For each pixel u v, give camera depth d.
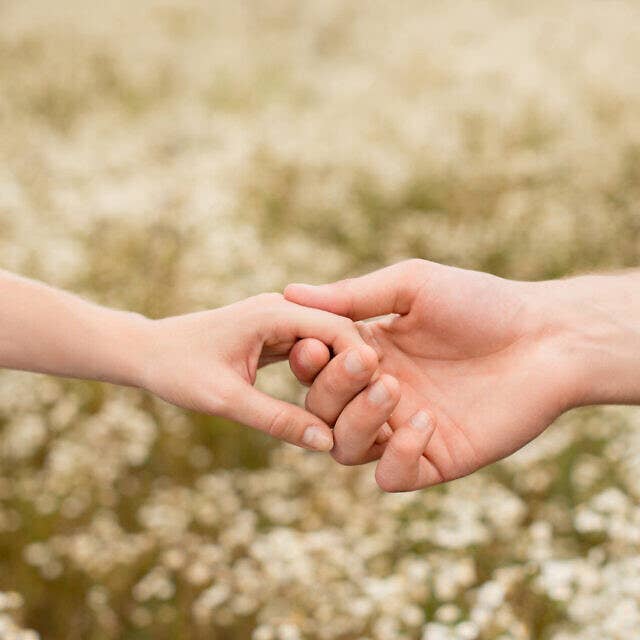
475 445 1.23
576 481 1.71
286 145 3.20
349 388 1.18
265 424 1.19
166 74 4.76
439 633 1.39
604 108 3.84
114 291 2.19
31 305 1.20
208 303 2.19
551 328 1.23
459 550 1.53
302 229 2.92
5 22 5.41
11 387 1.86
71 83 4.35
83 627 1.56
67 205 2.58
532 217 2.82
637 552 1.49
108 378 1.20
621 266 2.75
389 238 2.87
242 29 6.00
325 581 1.48
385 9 6.44
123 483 1.78
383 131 3.60
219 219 2.50
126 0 6.26
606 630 1.39
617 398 1.23
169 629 1.52
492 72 4.00
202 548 1.58
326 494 1.69
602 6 6.05
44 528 1.66
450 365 1.24
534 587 1.47
